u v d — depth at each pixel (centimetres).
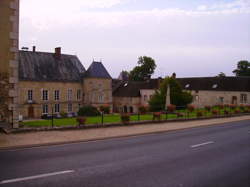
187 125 1780
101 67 4759
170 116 2200
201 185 593
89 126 1449
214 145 1084
